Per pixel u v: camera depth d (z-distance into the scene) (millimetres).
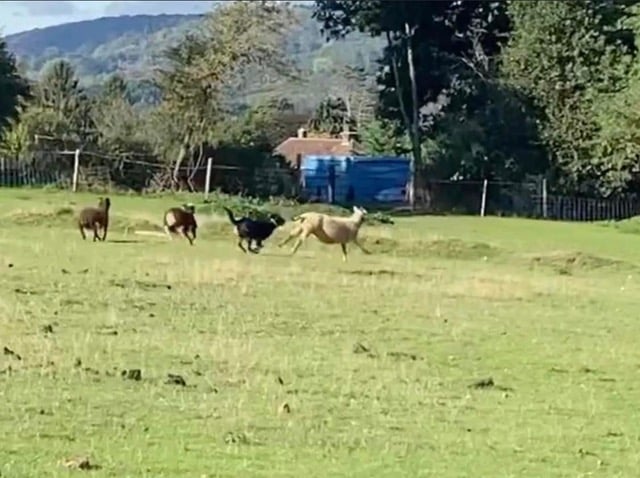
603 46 58438
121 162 54312
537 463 11383
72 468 10133
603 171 57719
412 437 12141
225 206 41844
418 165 60906
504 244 36344
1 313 18375
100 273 24266
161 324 18453
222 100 59031
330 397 13852
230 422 12281
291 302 21844
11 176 52125
